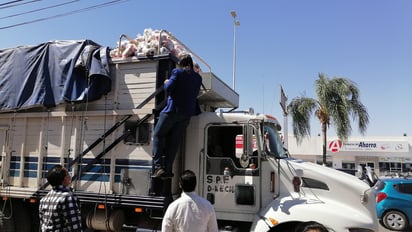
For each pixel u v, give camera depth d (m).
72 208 3.60
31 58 6.60
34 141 6.48
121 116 5.93
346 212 4.98
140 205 5.53
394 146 32.34
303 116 18.95
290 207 5.07
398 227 10.27
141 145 5.75
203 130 6.00
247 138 5.43
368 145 33.09
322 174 5.43
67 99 6.12
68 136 6.22
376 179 14.02
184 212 3.47
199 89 5.77
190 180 3.59
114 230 5.84
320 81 18.66
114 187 5.80
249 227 5.64
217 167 5.82
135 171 5.72
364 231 4.79
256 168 5.62
